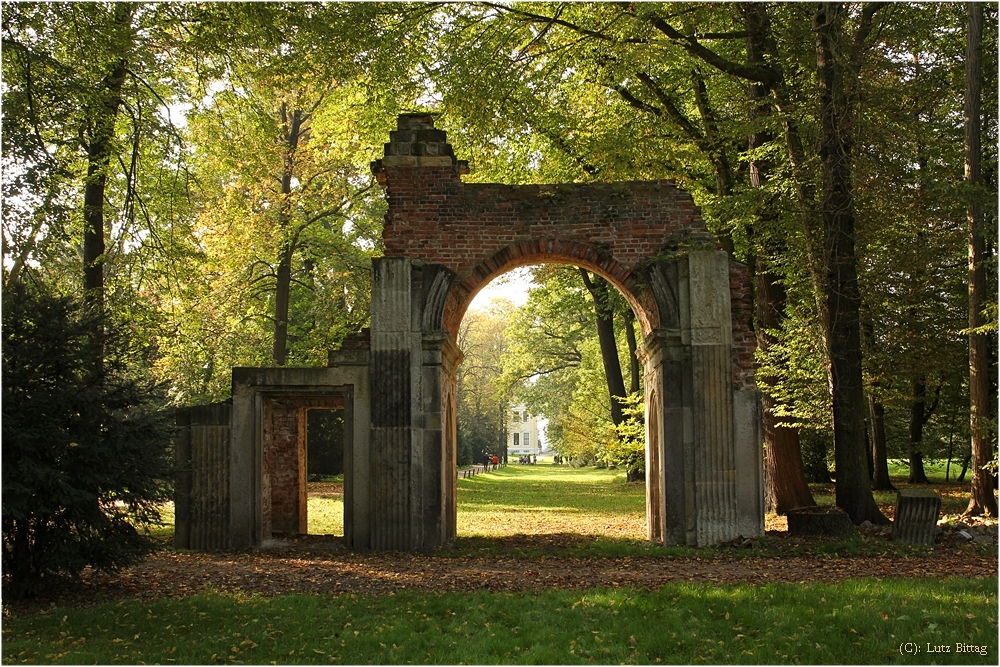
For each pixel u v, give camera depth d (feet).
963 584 31.30
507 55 52.65
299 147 86.02
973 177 48.24
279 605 30.19
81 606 30.83
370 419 46.16
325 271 98.12
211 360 91.04
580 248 47.19
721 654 23.76
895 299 65.57
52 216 47.85
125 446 32.19
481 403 229.66
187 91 60.08
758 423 44.91
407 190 47.67
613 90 64.23
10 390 30.19
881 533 44.11
